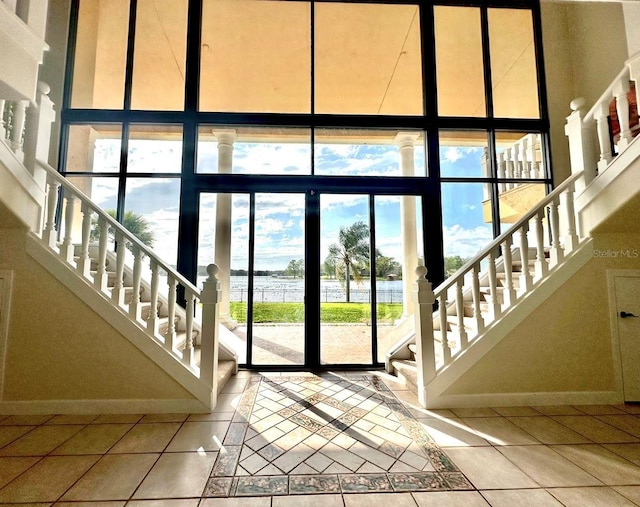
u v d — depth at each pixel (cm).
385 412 236
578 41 373
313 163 366
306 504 141
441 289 256
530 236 362
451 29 387
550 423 219
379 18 385
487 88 381
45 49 158
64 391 233
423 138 379
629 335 254
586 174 263
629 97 297
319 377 317
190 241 344
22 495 143
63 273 237
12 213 222
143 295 338
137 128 359
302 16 381
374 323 352
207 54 378
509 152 379
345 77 389
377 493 148
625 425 216
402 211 364
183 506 139
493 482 156
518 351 251
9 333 232
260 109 379
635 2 212
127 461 171
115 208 347
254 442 193
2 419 221
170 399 236
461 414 233
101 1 366
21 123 228
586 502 142
